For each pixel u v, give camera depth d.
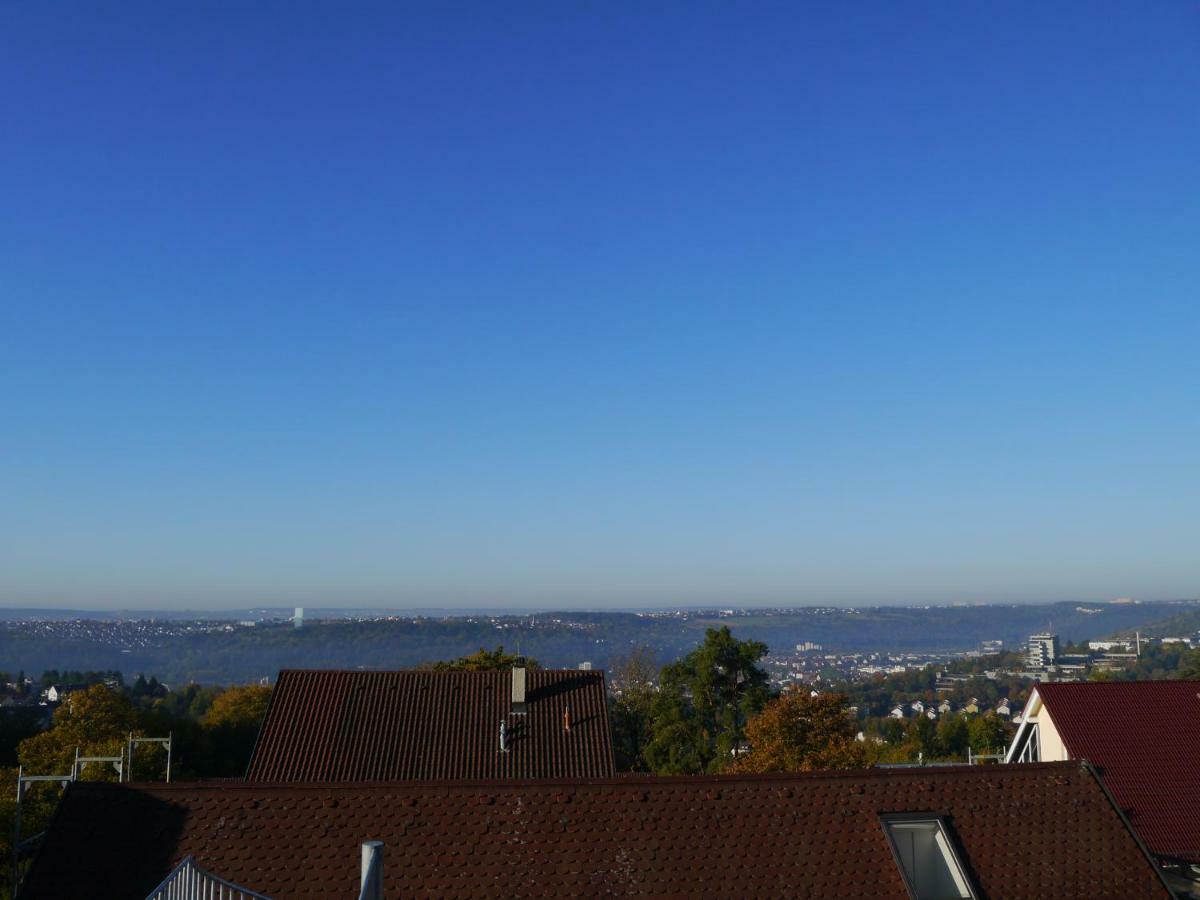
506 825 17.34
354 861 16.39
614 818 17.64
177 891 12.45
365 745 31.02
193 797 17.42
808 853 17.17
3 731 70.31
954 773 19.08
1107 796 18.72
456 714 32.84
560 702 33.75
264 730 31.48
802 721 48.81
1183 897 21.14
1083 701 27.11
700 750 62.03
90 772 47.12
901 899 16.44
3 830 36.88
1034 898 16.70
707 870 16.73
